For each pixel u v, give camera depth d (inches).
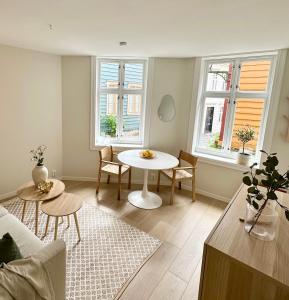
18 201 119.4
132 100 148.5
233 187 129.0
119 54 130.8
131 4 63.1
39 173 95.2
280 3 59.2
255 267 40.2
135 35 92.0
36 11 69.6
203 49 111.3
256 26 76.8
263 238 48.0
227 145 134.2
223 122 133.8
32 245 64.0
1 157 118.8
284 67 105.0
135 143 152.4
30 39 101.7
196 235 99.4
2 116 115.8
